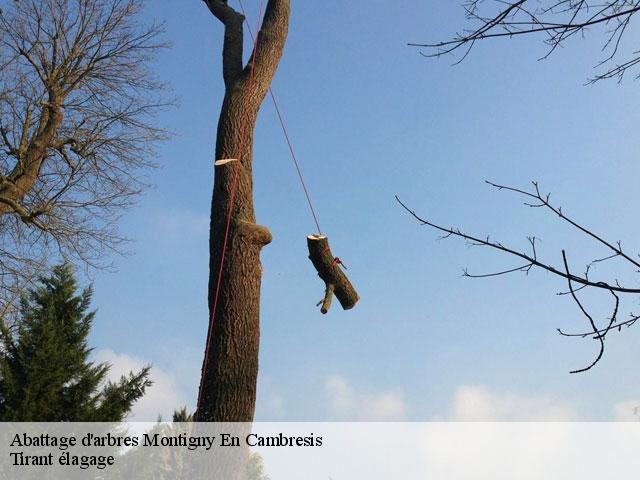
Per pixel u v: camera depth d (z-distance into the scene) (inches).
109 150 438.3
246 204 188.5
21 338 382.0
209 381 167.6
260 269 181.5
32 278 411.8
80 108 437.7
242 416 165.5
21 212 401.4
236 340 170.6
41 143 406.3
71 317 403.2
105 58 437.7
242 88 205.6
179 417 385.1
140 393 400.8
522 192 100.0
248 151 197.9
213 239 184.4
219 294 175.5
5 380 372.8
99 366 395.5
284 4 221.0
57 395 378.0
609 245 93.9
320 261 197.0
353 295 203.0
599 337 92.8
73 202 434.9
